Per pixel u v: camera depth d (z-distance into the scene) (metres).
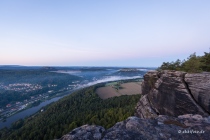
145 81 28.92
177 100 16.70
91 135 6.51
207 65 19.98
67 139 6.25
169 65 25.62
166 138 6.34
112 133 6.57
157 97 21.05
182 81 16.77
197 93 14.43
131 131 6.76
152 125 7.45
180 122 7.96
